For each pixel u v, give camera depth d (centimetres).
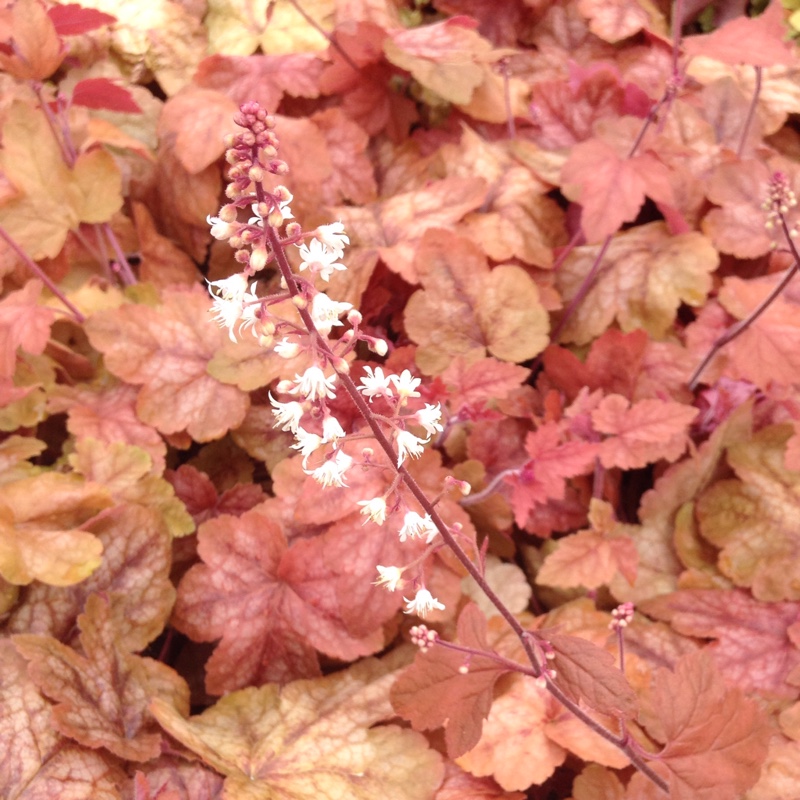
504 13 52
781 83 50
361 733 39
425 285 44
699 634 41
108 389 44
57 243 45
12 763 36
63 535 39
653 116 44
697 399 45
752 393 45
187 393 43
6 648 38
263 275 48
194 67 50
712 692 35
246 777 37
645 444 43
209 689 40
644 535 43
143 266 47
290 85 48
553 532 45
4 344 41
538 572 43
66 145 46
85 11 44
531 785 40
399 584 33
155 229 48
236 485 44
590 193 43
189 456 46
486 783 38
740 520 43
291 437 44
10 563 38
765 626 41
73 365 45
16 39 43
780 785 38
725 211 46
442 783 38
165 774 37
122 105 46
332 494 40
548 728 38
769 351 42
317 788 37
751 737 35
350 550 40
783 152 51
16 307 42
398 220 45
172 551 43
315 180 46
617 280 46
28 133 45
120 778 37
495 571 43
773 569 42
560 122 50
